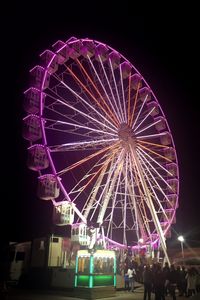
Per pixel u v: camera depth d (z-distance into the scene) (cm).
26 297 2373
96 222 2911
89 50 3572
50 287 2820
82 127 3203
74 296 2453
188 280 2422
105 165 3259
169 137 4028
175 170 3959
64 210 2905
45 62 3164
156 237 3844
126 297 2477
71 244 3534
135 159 3375
